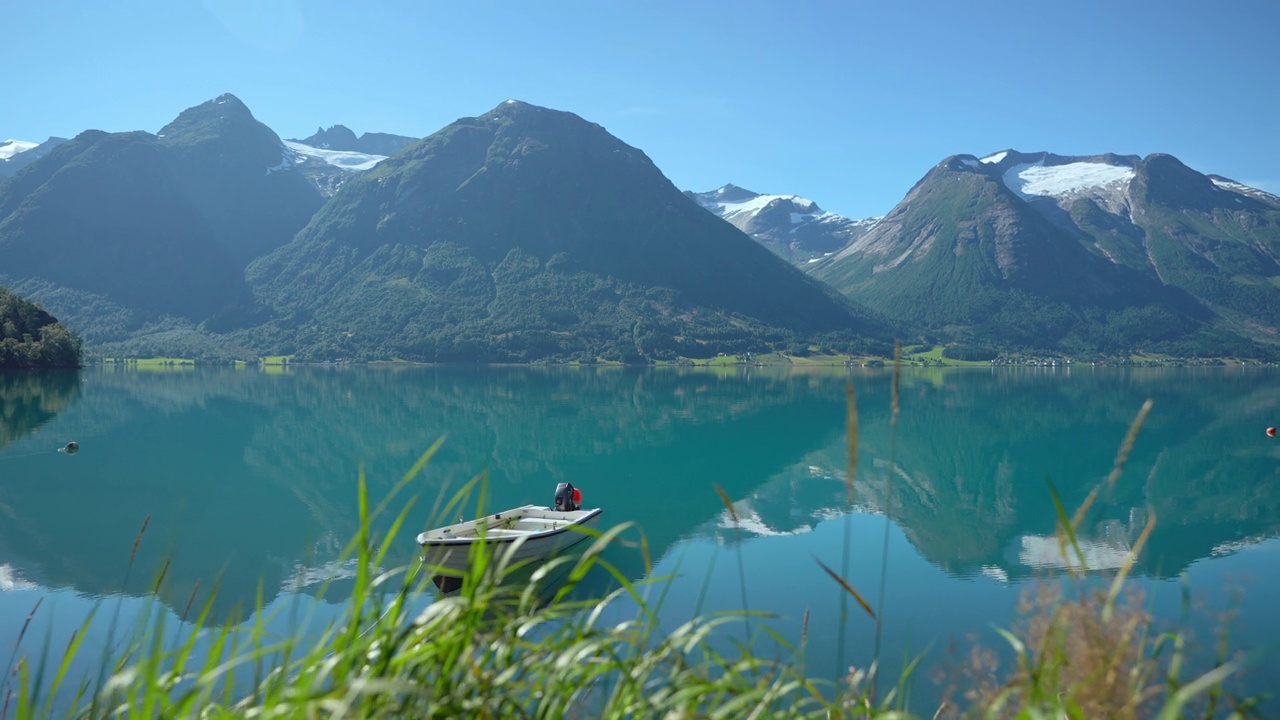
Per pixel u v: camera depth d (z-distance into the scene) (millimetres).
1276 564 16422
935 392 82375
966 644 11453
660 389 84562
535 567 14039
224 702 3383
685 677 3639
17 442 35812
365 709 2936
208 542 18484
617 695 3539
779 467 30938
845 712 3898
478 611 3324
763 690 3779
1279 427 44656
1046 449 36438
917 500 24484
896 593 14258
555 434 41688
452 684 3238
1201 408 59094
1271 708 8477
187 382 89500
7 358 87438
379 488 26078
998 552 17562
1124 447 3100
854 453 3406
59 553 17438
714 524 20672
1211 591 14125
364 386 86375
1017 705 4332
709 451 35406
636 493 25422
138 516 21375
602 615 12461
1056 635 3438
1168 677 3209
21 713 3463
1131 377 127312
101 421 45312
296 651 6145
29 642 11578
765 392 79750
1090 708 3180
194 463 30562
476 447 36312
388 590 13398
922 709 8938
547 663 3523
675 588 14391
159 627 3461
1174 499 24359
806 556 17031
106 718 3803
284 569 15906
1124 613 3555
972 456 34188
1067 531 3512
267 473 28578
